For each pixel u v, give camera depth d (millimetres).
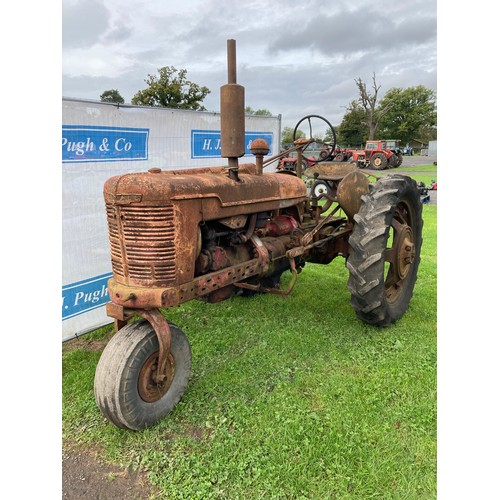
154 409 2459
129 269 2430
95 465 2227
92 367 3219
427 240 7445
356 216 3445
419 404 2617
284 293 3387
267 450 2250
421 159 38969
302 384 2867
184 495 2000
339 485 2023
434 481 2025
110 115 3943
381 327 3740
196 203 2504
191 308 4250
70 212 3729
